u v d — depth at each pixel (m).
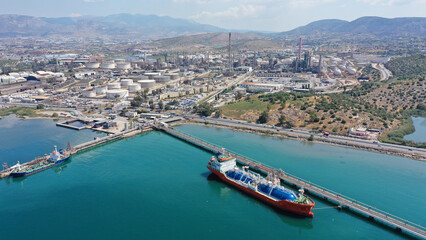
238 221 168.38
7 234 155.25
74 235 153.88
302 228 162.50
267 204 187.50
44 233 155.75
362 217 172.25
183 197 192.88
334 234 157.75
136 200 188.00
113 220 167.00
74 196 193.62
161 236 153.00
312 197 193.25
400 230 158.75
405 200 186.25
